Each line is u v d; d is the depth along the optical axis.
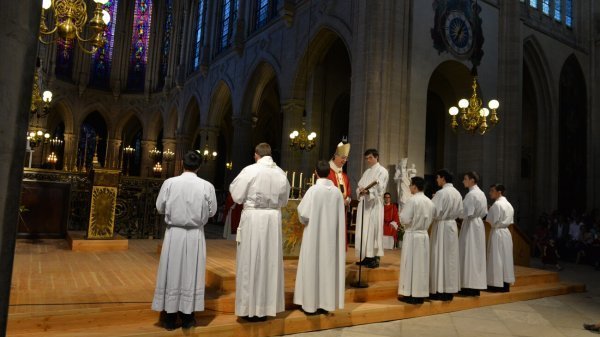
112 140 36.38
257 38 21.31
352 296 6.05
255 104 22.41
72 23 7.04
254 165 4.86
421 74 13.76
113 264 6.84
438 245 6.45
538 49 19.45
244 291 4.59
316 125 18.88
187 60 31.64
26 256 7.16
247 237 4.66
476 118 12.15
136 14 38.25
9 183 1.88
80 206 10.93
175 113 33.84
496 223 7.51
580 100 21.66
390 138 12.70
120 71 37.03
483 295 7.18
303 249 5.18
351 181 12.88
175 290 4.16
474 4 16.02
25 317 3.96
